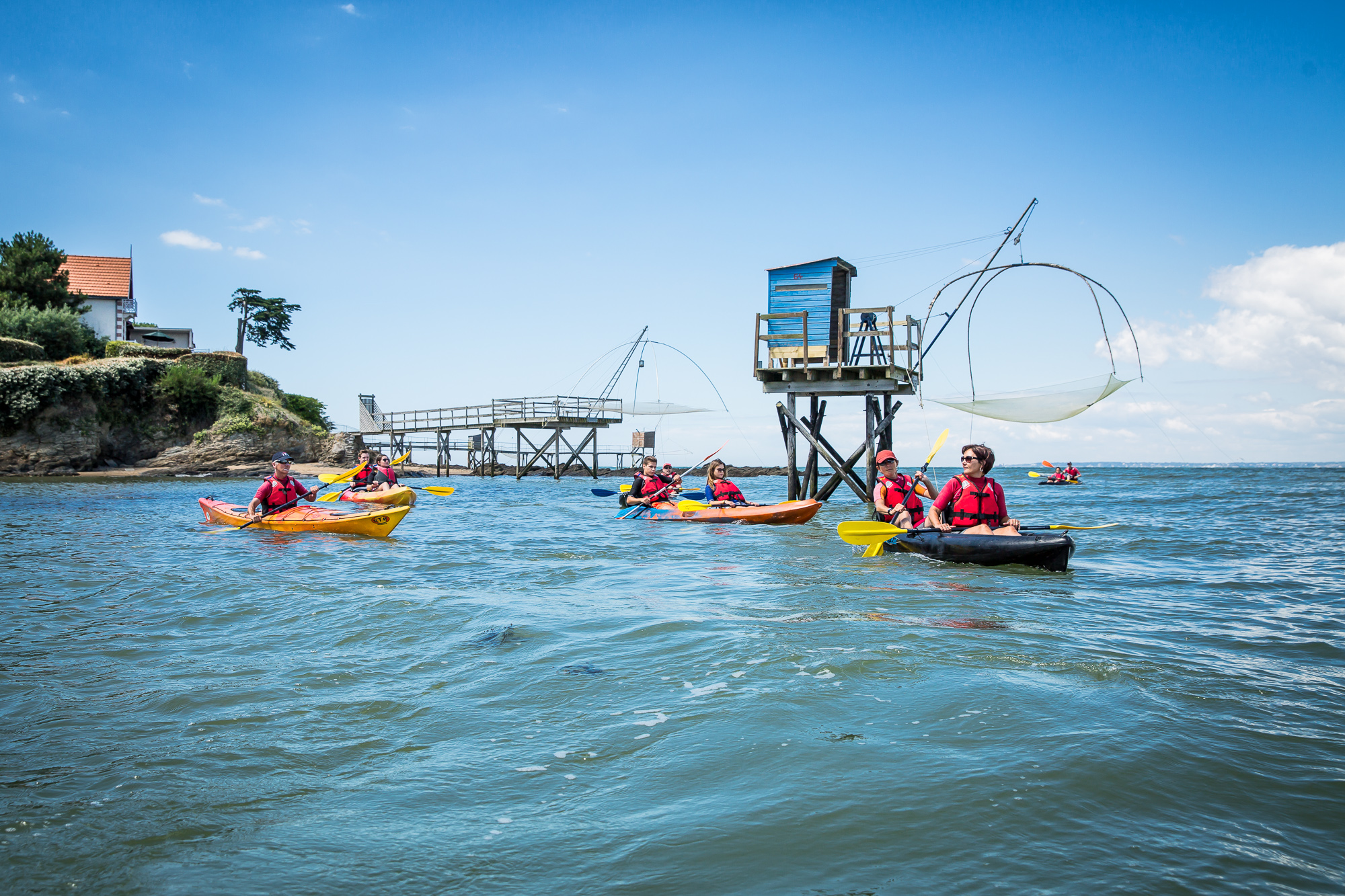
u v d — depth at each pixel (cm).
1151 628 565
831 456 1734
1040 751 330
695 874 245
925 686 419
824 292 1728
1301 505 2016
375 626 580
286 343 5838
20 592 725
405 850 264
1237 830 266
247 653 510
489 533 1293
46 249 4116
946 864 247
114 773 326
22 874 249
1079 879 237
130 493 2302
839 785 304
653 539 1195
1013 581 776
